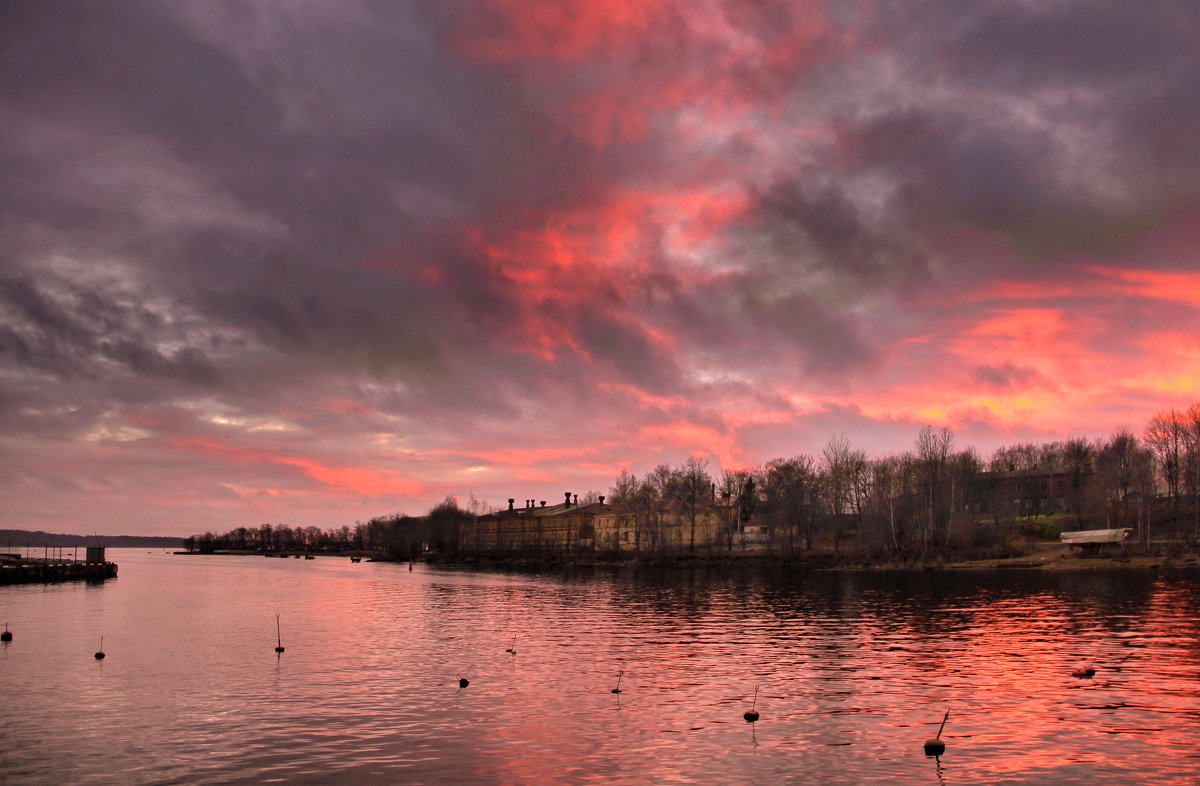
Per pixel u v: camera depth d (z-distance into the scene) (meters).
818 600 107.81
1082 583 120.81
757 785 33.47
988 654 61.25
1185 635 68.12
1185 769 34.69
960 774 34.44
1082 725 41.19
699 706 46.47
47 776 35.47
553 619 90.62
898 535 188.12
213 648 69.19
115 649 68.88
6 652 67.50
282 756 37.78
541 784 33.91
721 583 145.62
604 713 45.06
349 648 68.94
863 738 39.66
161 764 36.88
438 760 37.06
